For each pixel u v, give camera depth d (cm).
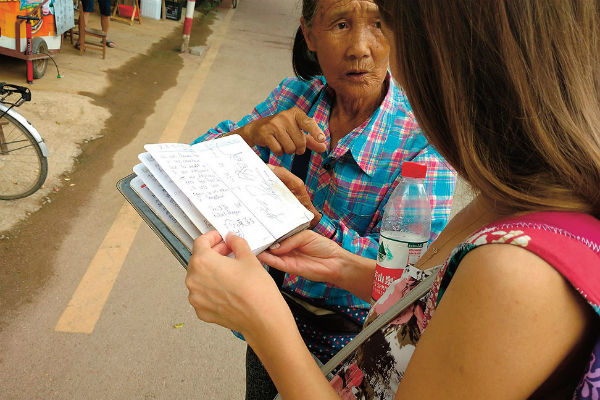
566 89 66
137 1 1009
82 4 754
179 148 123
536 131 68
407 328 92
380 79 147
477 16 68
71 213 400
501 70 69
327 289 151
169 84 741
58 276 332
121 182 122
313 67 165
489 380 64
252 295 90
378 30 141
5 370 262
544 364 64
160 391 266
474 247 68
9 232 362
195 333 306
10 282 319
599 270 63
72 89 625
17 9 580
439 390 68
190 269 97
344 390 103
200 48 924
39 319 296
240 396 272
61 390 257
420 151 147
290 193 130
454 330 67
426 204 131
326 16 140
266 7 1594
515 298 62
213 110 675
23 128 381
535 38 66
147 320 309
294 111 143
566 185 69
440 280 79
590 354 64
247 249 99
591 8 65
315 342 156
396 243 117
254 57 982
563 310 62
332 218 159
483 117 72
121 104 627
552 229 65
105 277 338
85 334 292
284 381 88
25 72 636
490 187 74
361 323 153
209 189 115
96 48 810
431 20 72
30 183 398
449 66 72
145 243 379
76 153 489
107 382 266
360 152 148
